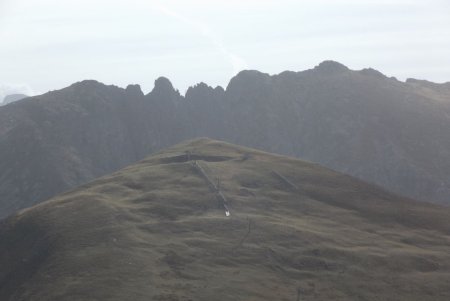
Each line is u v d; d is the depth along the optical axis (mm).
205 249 131250
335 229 152875
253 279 120062
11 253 145625
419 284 126000
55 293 111125
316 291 119125
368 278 127188
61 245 133375
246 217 151750
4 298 127438
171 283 113625
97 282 112688
